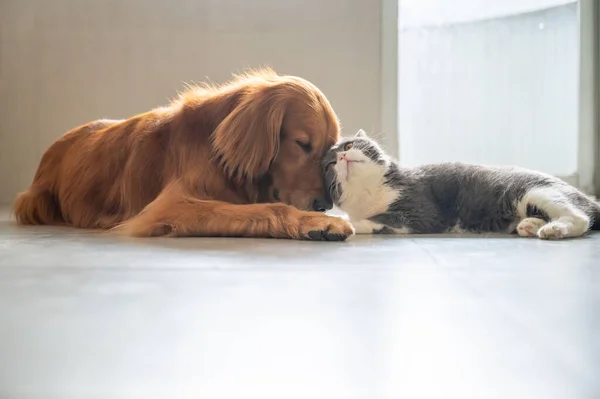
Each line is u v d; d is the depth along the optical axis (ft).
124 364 2.39
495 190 7.06
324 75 14.56
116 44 14.43
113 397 2.06
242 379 2.22
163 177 7.45
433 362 2.38
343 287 3.75
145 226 6.68
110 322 2.98
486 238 6.43
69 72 14.48
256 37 14.46
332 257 4.96
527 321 2.95
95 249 5.55
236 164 7.04
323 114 7.41
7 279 4.06
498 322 2.93
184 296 3.52
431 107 15.30
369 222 7.03
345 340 2.67
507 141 15.47
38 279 4.06
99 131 8.74
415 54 15.07
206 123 7.38
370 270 4.35
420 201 7.13
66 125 14.60
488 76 15.26
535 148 15.48
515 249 5.46
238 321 2.98
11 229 7.92
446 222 7.22
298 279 4.01
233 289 3.70
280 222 6.32
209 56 14.47
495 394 2.06
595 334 2.73
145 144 7.64
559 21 15.11
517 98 15.35
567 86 15.29
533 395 2.05
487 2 15.03
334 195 7.30
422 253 5.19
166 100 14.55
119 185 7.88
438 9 14.97
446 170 7.46
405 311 3.15
